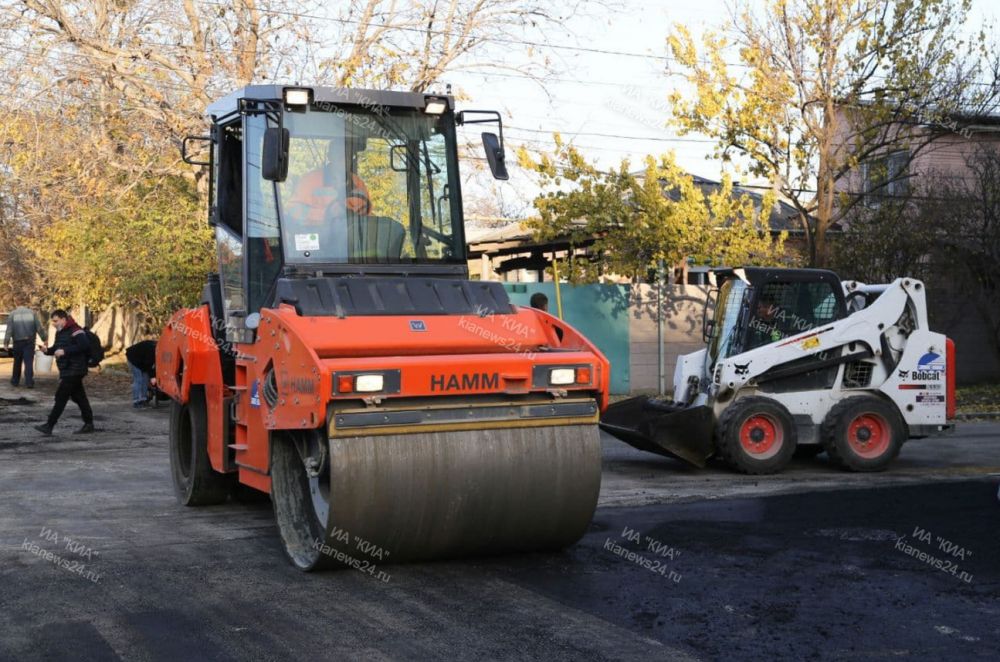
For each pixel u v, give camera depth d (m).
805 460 13.08
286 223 7.93
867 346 12.20
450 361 6.85
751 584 6.93
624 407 13.16
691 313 22.16
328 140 8.15
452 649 5.57
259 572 7.23
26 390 23.38
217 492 9.69
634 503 9.89
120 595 6.63
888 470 12.20
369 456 6.69
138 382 19.67
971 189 23.27
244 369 8.39
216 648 5.59
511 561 7.57
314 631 5.88
